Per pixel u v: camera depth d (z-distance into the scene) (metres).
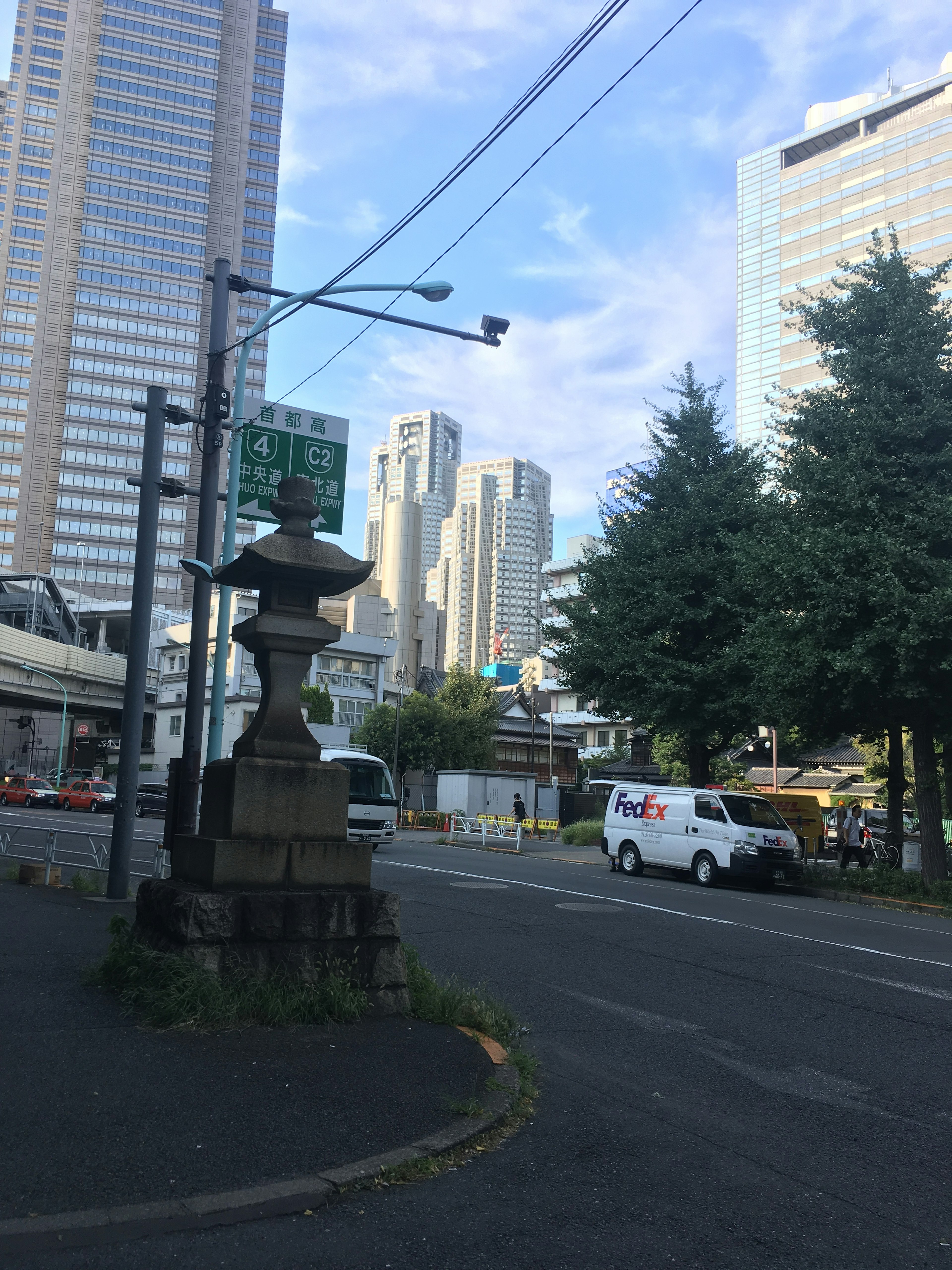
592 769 60.53
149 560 12.30
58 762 64.62
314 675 58.56
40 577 59.62
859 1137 5.01
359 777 24.44
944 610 15.45
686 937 11.38
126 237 111.88
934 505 16.11
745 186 113.62
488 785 40.16
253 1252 3.30
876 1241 3.76
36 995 6.37
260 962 6.22
